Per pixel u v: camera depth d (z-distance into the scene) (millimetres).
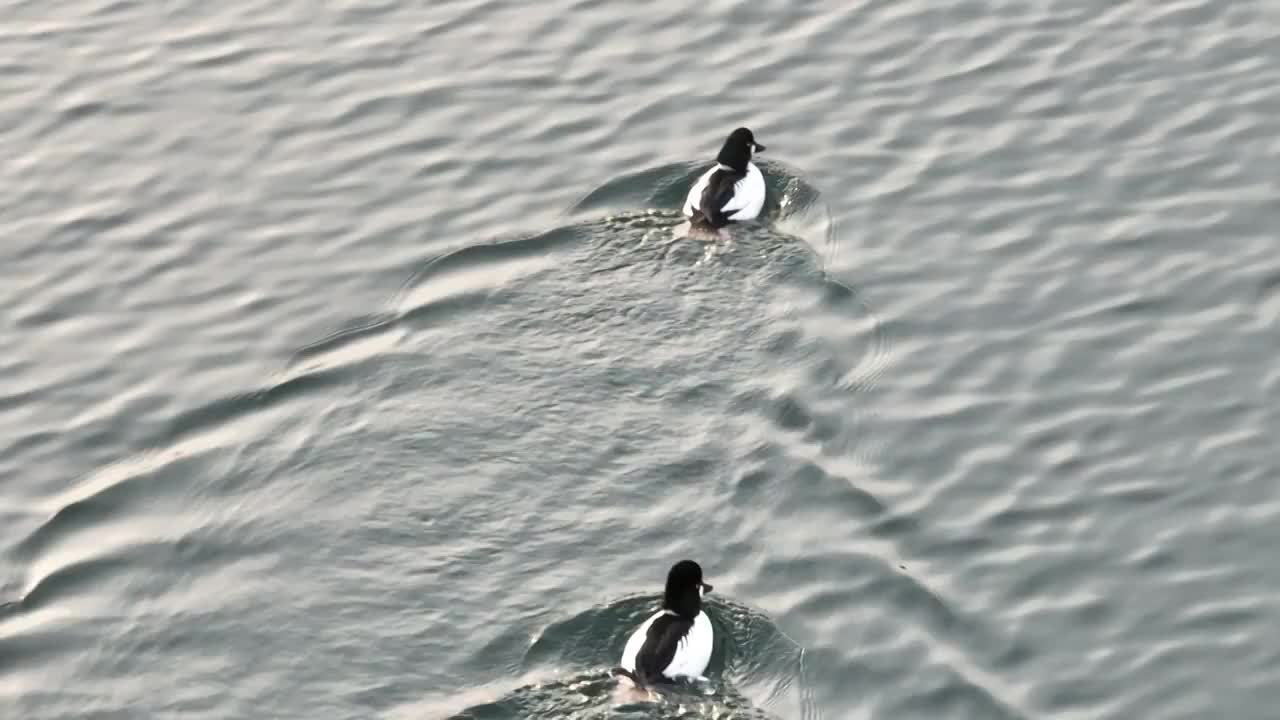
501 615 21859
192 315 26969
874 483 23391
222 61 32156
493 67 31578
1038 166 28578
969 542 22547
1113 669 20906
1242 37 30906
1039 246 27062
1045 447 23844
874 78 30719
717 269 26812
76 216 28984
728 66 31234
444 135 30125
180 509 23703
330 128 30469
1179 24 31328
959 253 27016
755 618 21594
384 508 23453
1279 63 30219
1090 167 28469
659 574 22297
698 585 21078
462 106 30734
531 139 29891
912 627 21469
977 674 20875
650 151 29406
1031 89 30172
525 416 24594
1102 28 31406
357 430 24609
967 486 23344
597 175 28984
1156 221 27344
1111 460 23609
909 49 31328
